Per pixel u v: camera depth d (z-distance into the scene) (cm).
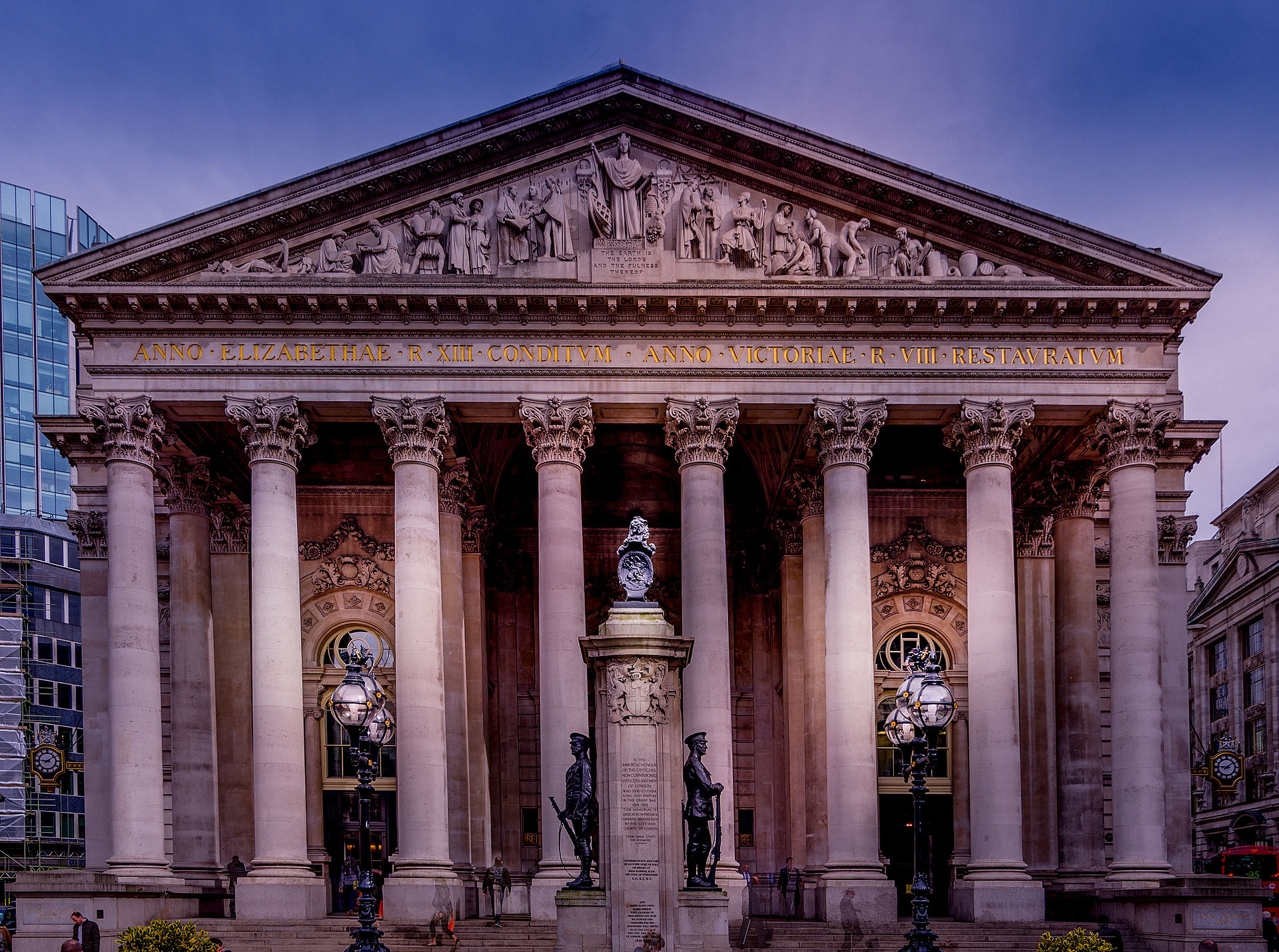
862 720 4719
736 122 4916
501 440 5959
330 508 5975
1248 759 10494
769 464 6006
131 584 4719
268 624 4688
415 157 4875
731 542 6600
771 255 4941
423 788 4609
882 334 4941
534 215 4931
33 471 12319
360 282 4819
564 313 4878
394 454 4847
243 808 5500
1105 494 6322
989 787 4675
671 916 2928
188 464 5409
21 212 12638
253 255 4912
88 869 4966
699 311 4869
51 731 9712
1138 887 4606
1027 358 4956
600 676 3056
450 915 4338
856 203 4994
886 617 6025
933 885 5834
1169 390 5022
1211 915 4234
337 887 5703
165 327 4853
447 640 5322
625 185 4934
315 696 5816
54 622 10681
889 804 5916
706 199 4962
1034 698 5669
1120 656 4831
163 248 4794
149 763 4644
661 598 6612
